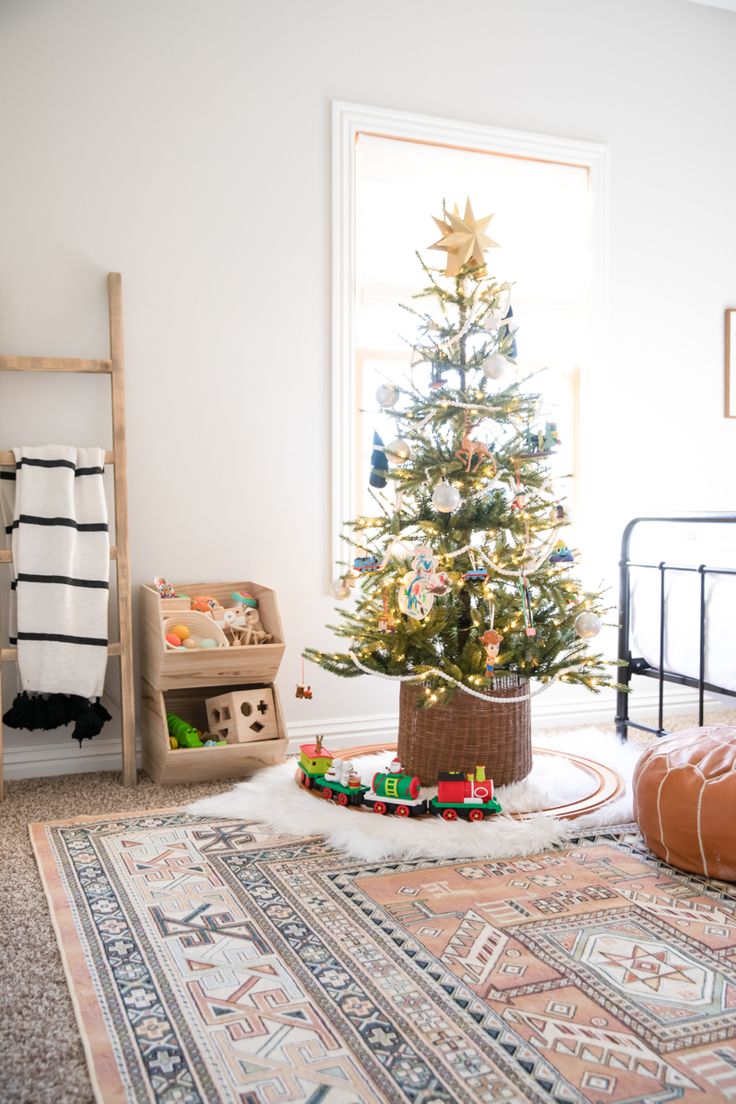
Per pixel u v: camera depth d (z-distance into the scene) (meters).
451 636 2.59
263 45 3.08
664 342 3.71
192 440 3.03
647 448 3.69
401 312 3.42
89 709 2.75
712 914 1.85
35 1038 1.43
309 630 3.20
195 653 2.71
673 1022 1.45
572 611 2.63
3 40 2.79
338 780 2.52
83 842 2.26
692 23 3.71
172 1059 1.35
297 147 3.13
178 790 2.73
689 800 2.04
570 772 2.75
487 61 3.37
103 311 2.91
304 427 3.17
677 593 3.00
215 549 3.07
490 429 2.72
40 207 2.84
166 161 2.97
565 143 3.46
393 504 2.68
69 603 2.70
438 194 3.46
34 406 2.85
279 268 3.12
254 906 1.89
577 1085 1.29
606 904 1.90
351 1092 1.27
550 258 3.59
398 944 1.72
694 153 3.73
